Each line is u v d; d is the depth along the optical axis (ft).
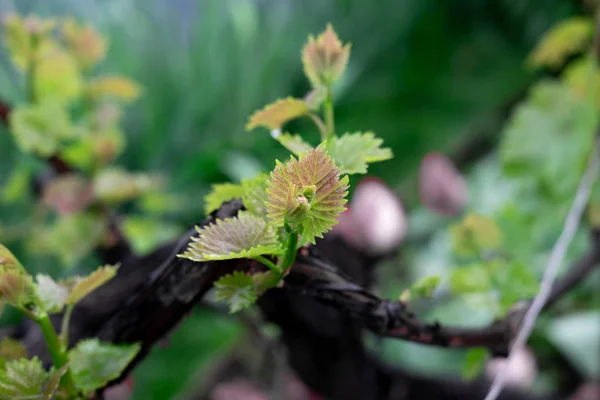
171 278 1.56
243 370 3.98
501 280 1.88
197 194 3.76
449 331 1.70
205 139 4.00
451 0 5.05
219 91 4.09
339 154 1.48
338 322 2.29
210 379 3.92
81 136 2.38
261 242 1.38
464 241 2.04
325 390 2.54
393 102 4.73
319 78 1.54
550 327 3.55
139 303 1.58
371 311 1.59
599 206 2.55
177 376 3.86
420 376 3.11
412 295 1.61
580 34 2.92
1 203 3.18
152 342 1.62
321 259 1.59
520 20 5.00
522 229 2.28
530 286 1.86
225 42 4.21
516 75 4.91
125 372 1.65
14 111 2.21
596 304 3.77
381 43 4.77
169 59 4.12
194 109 4.04
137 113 3.97
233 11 4.26
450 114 4.80
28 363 1.45
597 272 3.70
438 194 3.37
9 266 1.46
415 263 3.77
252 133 3.87
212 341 4.00
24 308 1.47
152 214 3.49
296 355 2.48
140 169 3.94
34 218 2.68
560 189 2.75
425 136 4.66
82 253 2.34
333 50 1.54
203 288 1.56
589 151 2.68
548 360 3.67
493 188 4.08
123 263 1.77
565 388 3.62
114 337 1.60
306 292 1.57
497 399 3.13
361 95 4.61
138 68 3.99
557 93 2.97
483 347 1.78
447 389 3.13
